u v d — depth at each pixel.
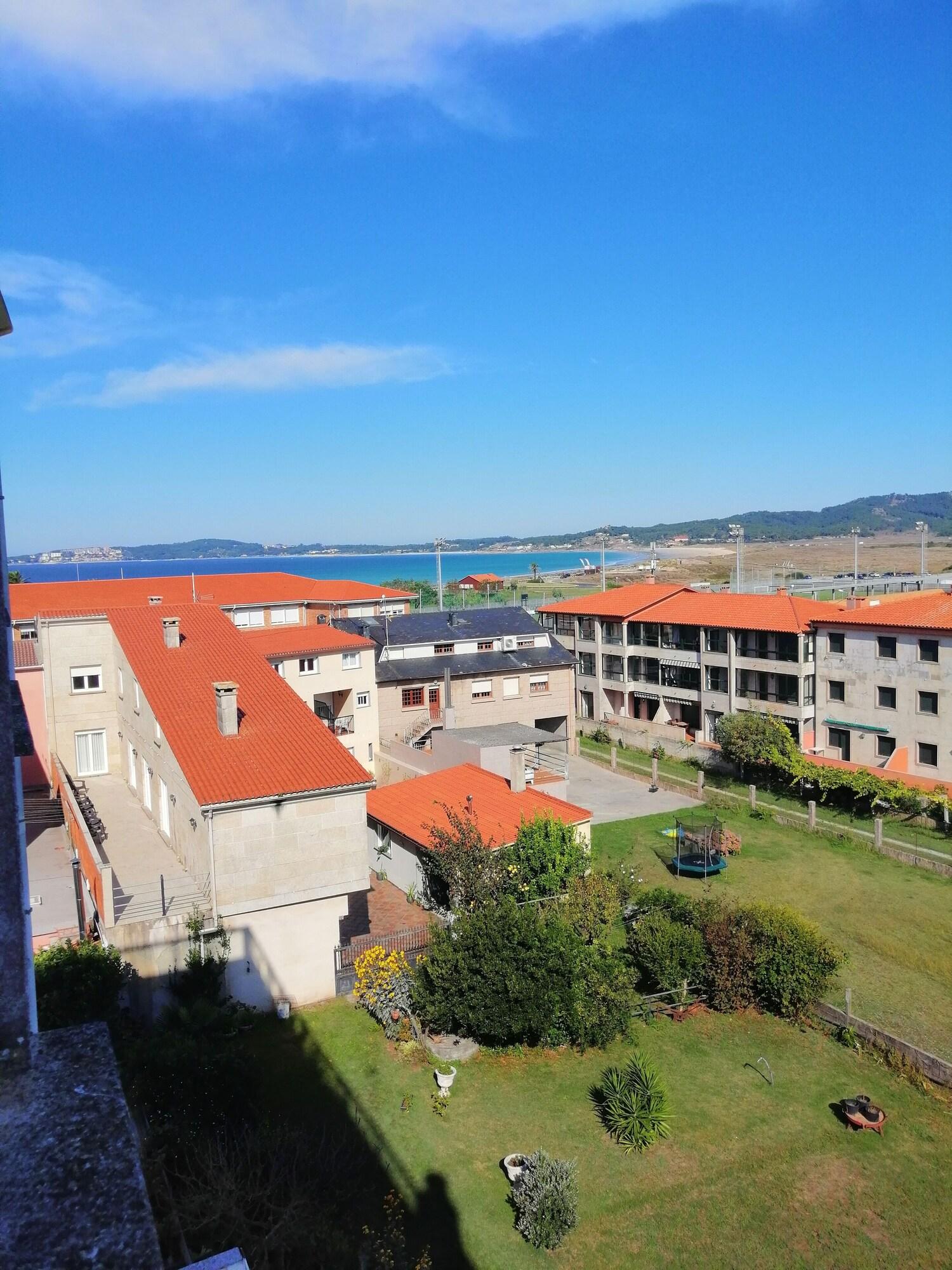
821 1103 21.97
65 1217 3.80
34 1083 4.50
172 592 75.69
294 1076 21.83
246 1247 13.71
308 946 25.91
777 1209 18.14
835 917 34.31
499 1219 17.48
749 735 51.62
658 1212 17.95
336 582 89.75
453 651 57.38
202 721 28.62
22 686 37.41
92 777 37.75
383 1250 15.28
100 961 20.78
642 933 27.42
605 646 69.50
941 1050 24.80
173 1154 15.06
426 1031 24.23
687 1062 23.78
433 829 30.19
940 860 40.25
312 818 25.50
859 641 53.28
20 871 4.70
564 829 31.02
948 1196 18.67
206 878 24.58
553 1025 23.88
